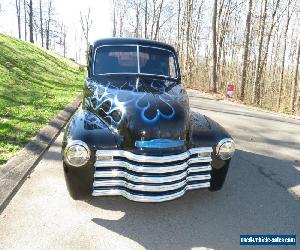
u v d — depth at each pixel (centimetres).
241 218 441
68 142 394
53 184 504
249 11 2177
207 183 444
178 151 404
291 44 4069
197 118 496
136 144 396
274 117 1315
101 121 440
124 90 472
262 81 3644
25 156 589
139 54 564
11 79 1349
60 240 371
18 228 388
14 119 834
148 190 393
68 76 2161
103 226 404
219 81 3894
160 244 376
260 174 607
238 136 904
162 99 450
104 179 403
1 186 467
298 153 774
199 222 425
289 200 504
